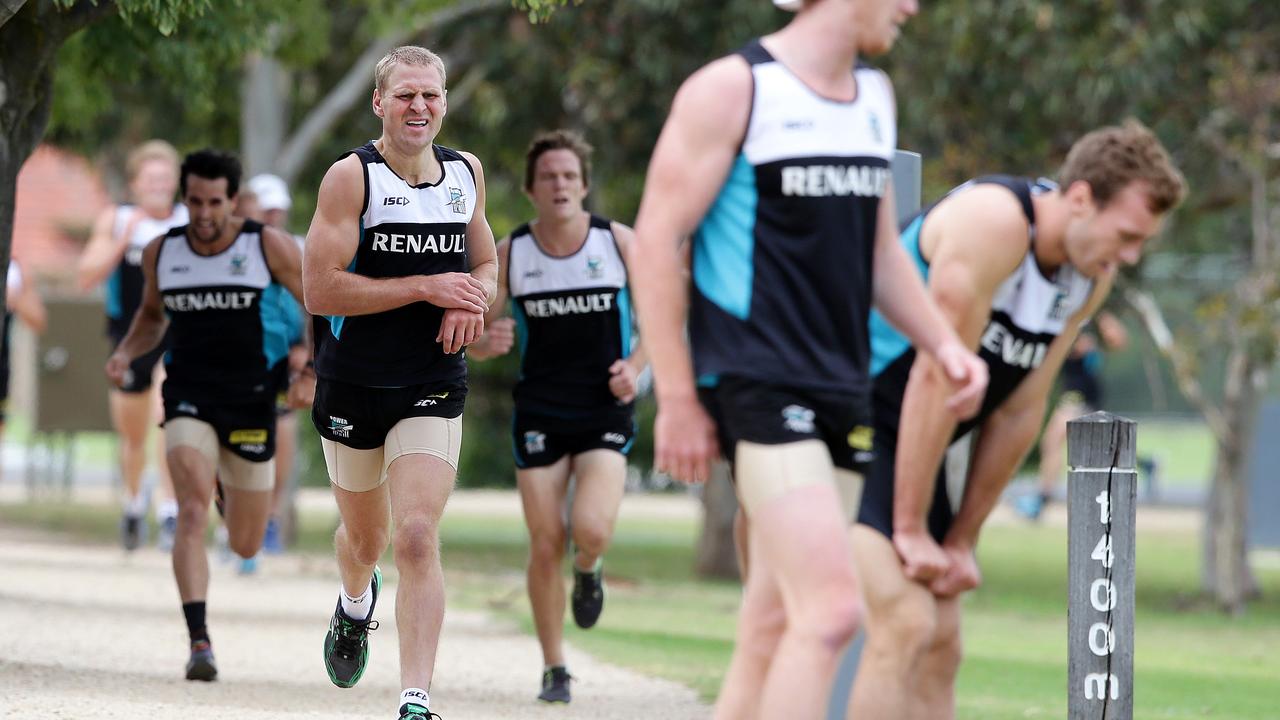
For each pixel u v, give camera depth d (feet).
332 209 74.79
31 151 95.25
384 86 75.31
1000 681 116.78
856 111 54.34
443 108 76.02
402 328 75.87
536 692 99.40
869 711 63.87
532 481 96.73
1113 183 61.77
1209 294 239.71
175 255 98.22
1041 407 66.85
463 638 126.00
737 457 53.06
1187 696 115.44
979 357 64.44
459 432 77.97
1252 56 204.33
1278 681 127.44
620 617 153.38
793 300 53.11
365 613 84.58
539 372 97.60
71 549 186.60
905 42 202.08
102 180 285.64
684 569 225.35
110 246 166.09
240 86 233.76
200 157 97.19
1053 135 214.69
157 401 171.53
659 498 379.96
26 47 91.86
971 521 66.85
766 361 52.60
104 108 161.79
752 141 53.11
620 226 98.84
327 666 85.61
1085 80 196.85
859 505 64.39
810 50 53.98
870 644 64.34
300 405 99.86
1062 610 185.16
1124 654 66.33
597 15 208.54
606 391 97.71
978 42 198.49
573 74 207.92
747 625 55.67
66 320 237.25
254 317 98.48
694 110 53.06
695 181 52.80
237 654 107.65
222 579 161.38
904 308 56.03
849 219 53.62
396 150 75.72
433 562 75.25
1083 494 66.59
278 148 230.07
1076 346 317.22
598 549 96.84
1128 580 66.39
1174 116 211.41
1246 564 215.92
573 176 97.14
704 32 206.08
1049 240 63.41
